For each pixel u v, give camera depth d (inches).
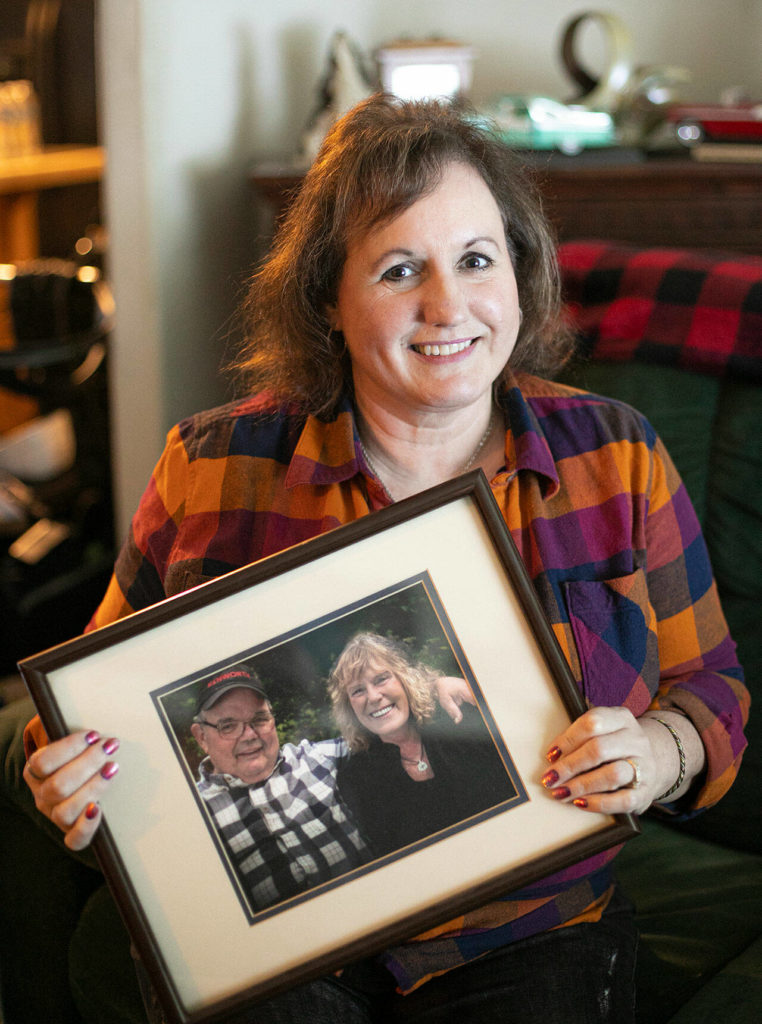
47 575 103.0
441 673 37.6
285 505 45.3
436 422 44.3
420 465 46.1
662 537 45.7
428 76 81.3
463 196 40.8
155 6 79.7
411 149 40.6
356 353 42.9
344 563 37.6
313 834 36.9
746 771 52.4
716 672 46.4
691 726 43.1
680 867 51.9
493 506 37.6
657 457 46.3
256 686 37.2
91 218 135.6
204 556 45.1
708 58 89.5
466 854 36.9
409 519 37.6
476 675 37.6
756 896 49.0
